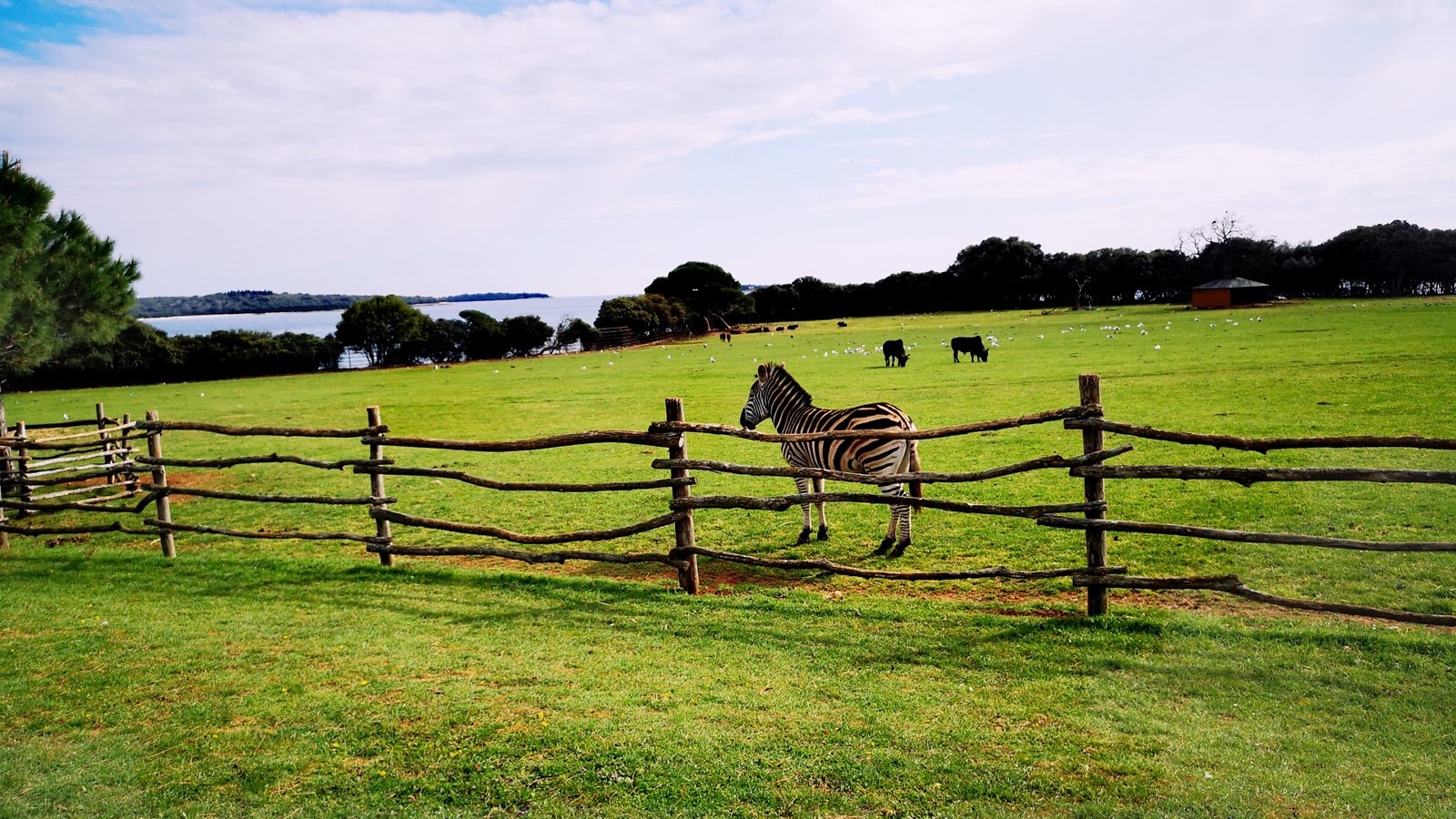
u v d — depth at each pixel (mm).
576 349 71062
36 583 7965
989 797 3822
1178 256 88062
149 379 49375
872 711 4680
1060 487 10812
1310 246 82938
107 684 5426
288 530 10930
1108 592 6785
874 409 8383
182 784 4195
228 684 5359
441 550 7961
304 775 4242
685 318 81500
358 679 5387
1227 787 3799
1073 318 64625
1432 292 73375
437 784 4113
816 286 102625
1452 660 4918
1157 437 5684
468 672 5445
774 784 3990
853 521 9805
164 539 9086
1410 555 7258
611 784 4047
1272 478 5277
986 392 21516
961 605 6438
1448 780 3777
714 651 5688
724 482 12633
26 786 4227
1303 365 22000
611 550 9078
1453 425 12633
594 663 5523
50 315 15352
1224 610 6223
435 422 22453
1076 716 4523
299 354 53875
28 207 14695
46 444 11133
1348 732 4238
